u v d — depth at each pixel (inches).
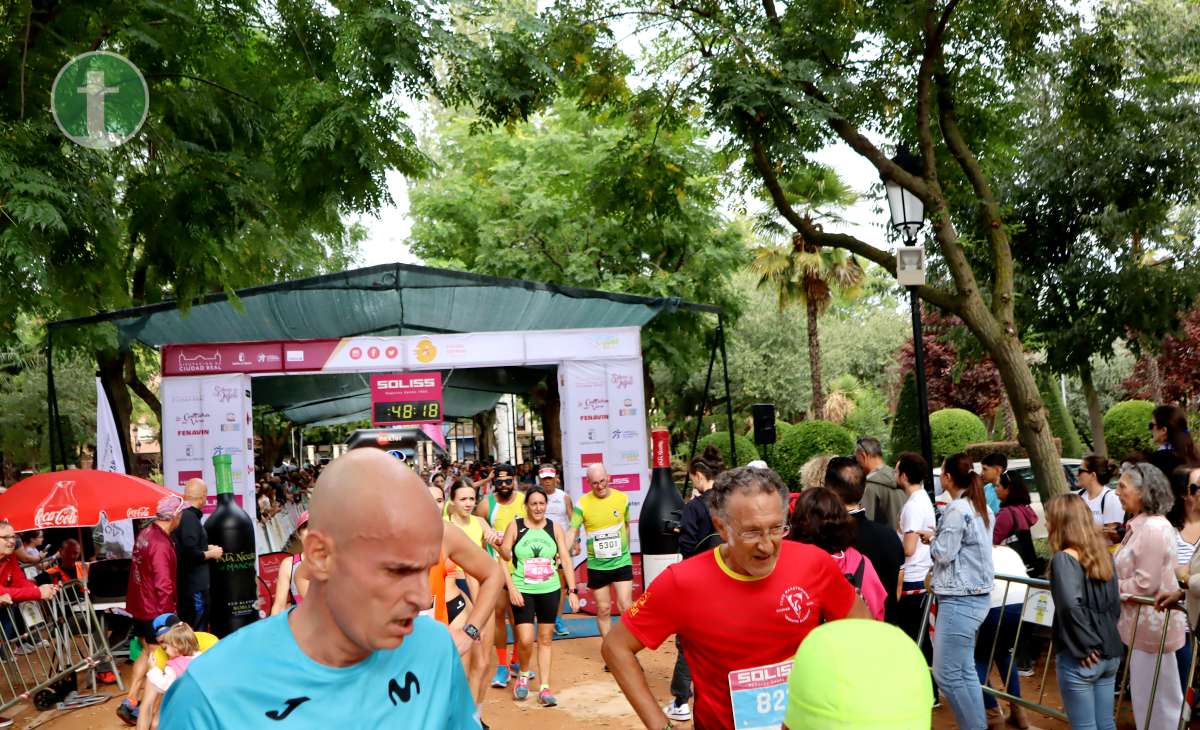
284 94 411.8
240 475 551.8
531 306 582.9
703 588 130.9
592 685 361.1
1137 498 243.1
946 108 478.0
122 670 424.2
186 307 418.6
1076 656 205.6
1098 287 689.0
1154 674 234.7
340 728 63.8
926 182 457.4
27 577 401.7
